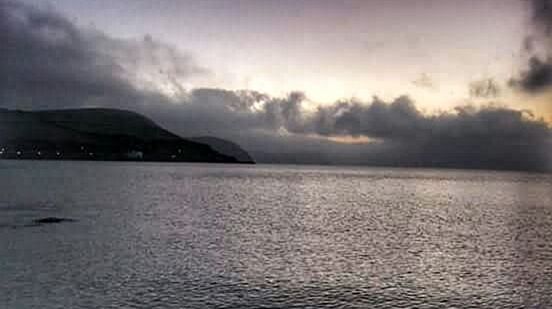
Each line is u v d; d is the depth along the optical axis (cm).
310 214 6906
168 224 5416
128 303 2456
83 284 2755
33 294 2525
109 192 9481
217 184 13975
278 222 5916
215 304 2503
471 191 13800
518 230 5594
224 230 5119
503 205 9119
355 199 9975
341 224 5862
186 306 2452
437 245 4450
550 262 3728
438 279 3136
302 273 3222
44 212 6028
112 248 3847
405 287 2928
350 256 3841
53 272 2988
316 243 4425
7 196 7906
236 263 3478
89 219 5525
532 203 9688
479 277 3206
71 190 9556
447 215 7156
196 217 6181
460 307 2562
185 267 3291
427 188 15025
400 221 6291
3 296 2470
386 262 3634
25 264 3164
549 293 2845
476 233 5294
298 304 2544
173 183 13400
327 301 2611
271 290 2797
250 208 7588
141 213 6331
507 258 3872
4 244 3828
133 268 3195
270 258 3694
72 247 3816
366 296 2722
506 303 2645
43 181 11938
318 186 14738
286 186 14325
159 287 2769
